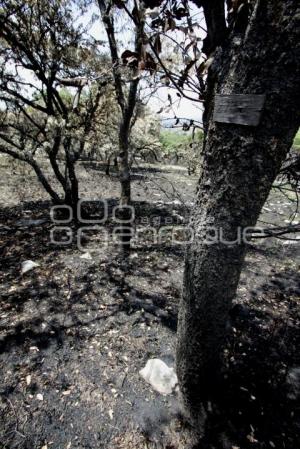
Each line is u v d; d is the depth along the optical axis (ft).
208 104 3.92
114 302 10.68
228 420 6.70
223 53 3.47
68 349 8.46
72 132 15.25
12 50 12.92
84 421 6.51
